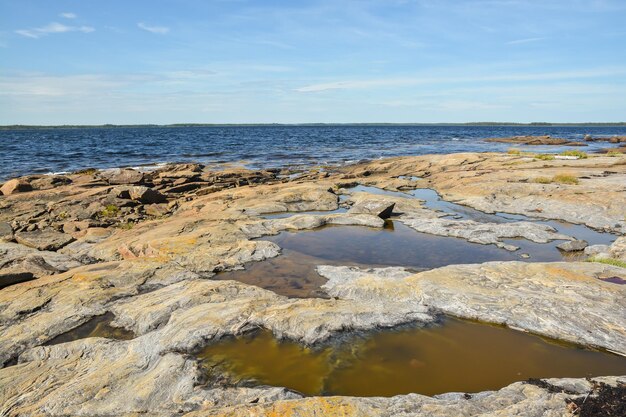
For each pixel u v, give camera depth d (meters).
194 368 9.14
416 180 42.41
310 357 9.95
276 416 7.28
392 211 27.81
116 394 8.45
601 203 26.09
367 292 13.65
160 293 13.62
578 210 25.98
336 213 26.66
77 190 32.81
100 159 65.88
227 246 19.09
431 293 13.13
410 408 7.56
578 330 11.04
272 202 29.48
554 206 27.23
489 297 12.67
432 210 28.34
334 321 11.17
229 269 17.12
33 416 7.96
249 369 9.41
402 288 13.60
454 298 12.77
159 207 30.45
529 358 10.23
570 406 7.36
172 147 95.75
